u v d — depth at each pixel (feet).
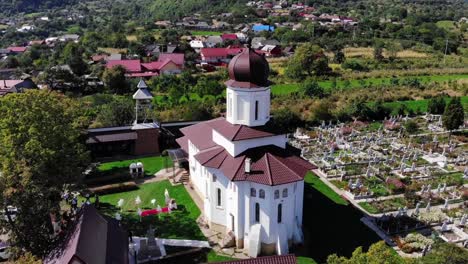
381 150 285.43
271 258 131.64
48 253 146.92
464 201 213.05
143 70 583.17
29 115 156.76
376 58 641.81
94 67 570.46
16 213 161.58
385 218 190.29
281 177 161.17
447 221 191.11
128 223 191.93
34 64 636.48
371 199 214.28
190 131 227.40
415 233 178.19
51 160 155.74
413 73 546.67
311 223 190.08
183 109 342.44
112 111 306.96
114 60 594.65
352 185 224.33
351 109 360.69
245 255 168.14
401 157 273.95
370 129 336.08
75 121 201.98
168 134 285.43
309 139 308.60
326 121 351.05
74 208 188.75
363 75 535.60
